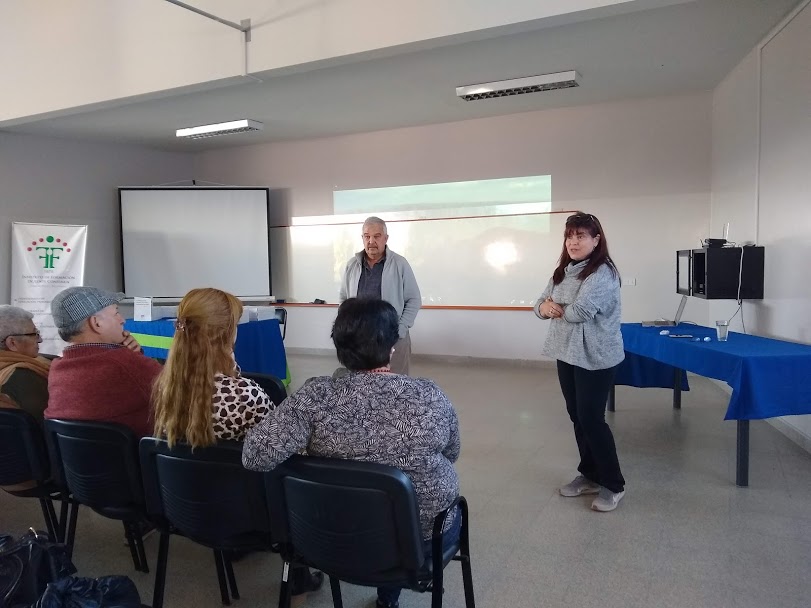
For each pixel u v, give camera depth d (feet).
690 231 19.27
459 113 20.97
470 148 22.17
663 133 19.39
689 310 19.42
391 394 4.98
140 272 24.79
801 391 9.41
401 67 15.55
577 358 8.63
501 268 21.99
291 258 25.93
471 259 22.43
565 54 14.84
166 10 15.46
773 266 13.38
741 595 6.79
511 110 20.77
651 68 16.19
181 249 24.95
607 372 8.68
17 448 7.11
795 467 10.71
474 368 21.52
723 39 14.03
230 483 5.53
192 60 15.21
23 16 17.69
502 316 22.04
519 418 14.47
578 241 8.67
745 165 15.42
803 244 11.80
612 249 20.33
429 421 4.97
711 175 18.86
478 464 11.29
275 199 26.08
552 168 20.97
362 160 24.17
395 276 11.48
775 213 13.30
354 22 13.16
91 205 24.30
